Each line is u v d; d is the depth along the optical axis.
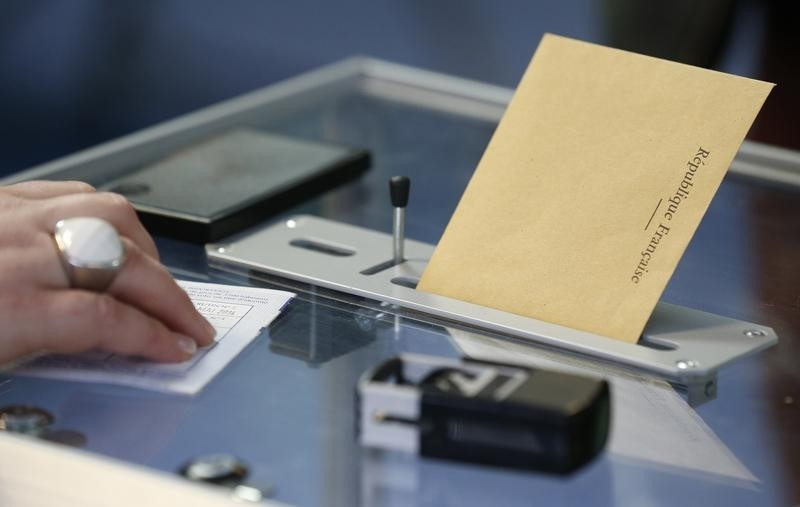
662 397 1.03
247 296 1.11
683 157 1.08
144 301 1.06
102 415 1.01
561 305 1.08
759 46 1.83
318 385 1.03
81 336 1.04
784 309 1.10
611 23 1.60
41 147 2.56
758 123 1.66
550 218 1.09
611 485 0.98
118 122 2.64
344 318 1.09
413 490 0.97
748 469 0.99
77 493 0.97
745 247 1.16
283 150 1.26
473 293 1.09
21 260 1.04
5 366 1.04
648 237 1.07
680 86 1.09
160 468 0.98
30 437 1.00
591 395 0.98
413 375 1.01
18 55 2.75
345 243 1.15
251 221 1.18
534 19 2.67
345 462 0.99
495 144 1.11
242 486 0.97
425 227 1.17
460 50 2.64
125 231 1.08
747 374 1.05
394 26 2.77
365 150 1.26
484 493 0.97
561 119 1.11
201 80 2.73
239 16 2.84
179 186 1.20
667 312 1.09
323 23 2.81
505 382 0.99
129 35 2.81
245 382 1.04
